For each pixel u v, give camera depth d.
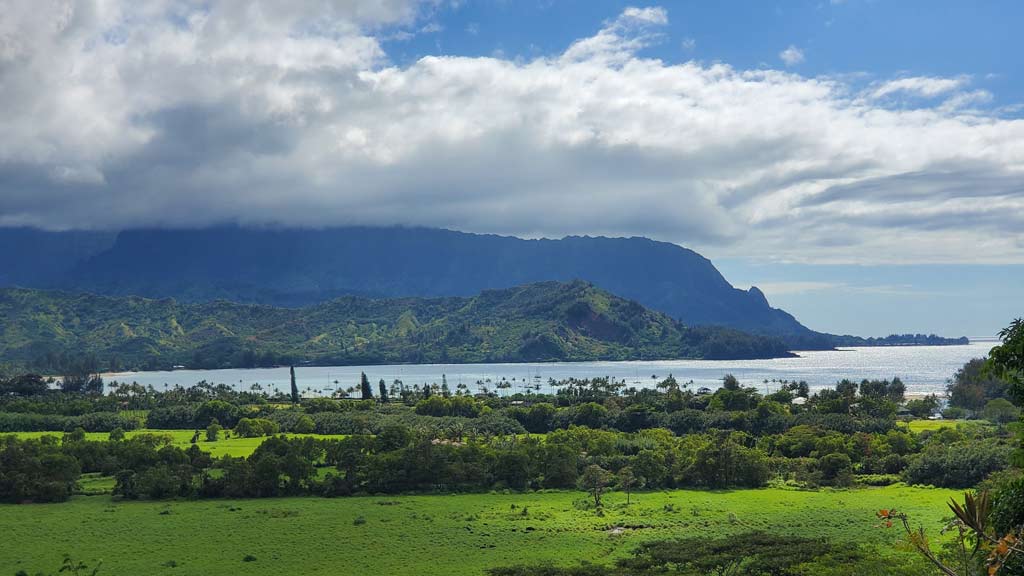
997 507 29.64
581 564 103.50
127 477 154.38
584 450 193.62
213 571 103.44
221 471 171.12
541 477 169.00
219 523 131.38
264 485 157.12
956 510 24.77
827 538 115.62
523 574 92.75
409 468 162.75
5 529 126.19
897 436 191.88
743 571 93.19
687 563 95.00
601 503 148.50
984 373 33.22
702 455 168.38
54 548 114.50
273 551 113.25
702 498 153.62
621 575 89.50
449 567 104.19
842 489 164.00
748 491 162.50
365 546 116.00
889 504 143.25
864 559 91.19
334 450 176.62
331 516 137.12
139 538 120.81
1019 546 23.88
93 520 133.25
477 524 130.38
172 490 154.50
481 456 172.25
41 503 148.75
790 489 165.12
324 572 102.62
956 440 185.25
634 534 122.19
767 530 123.06
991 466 157.00
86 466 174.38
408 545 116.56
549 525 129.38
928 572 73.31
